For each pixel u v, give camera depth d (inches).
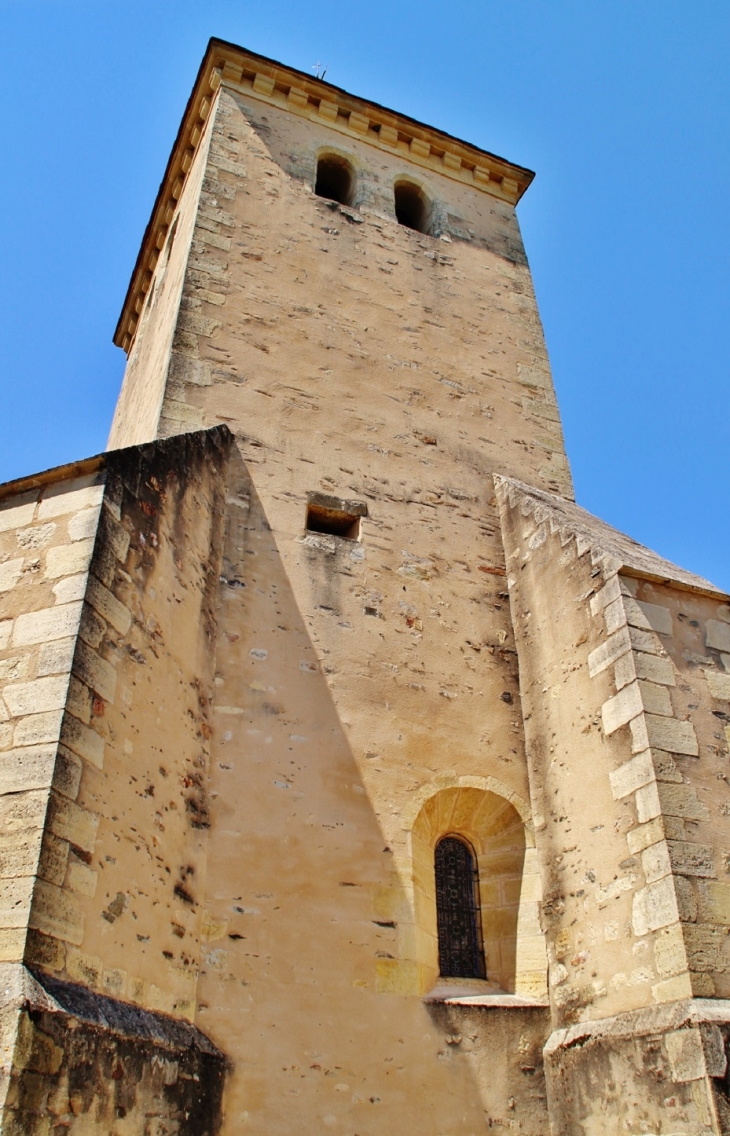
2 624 219.0
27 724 199.9
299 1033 240.1
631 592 287.3
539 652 325.1
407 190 515.8
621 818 261.7
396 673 316.5
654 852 245.8
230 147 456.8
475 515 376.2
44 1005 166.2
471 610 345.4
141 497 256.4
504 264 493.7
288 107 500.1
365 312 423.2
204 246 405.7
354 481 359.9
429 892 288.8
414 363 416.8
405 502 364.5
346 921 261.7
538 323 473.1
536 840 296.7
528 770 312.2
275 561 320.8
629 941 245.8
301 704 294.0
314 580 323.3
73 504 235.3
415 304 442.3
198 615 282.0
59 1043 167.0
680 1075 215.5
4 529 236.4
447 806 302.8
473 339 444.8
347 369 395.9
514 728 321.7
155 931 219.9
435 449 389.7
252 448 346.9
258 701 287.9
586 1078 242.2
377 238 460.4
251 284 403.5
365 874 271.6
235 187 438.9
